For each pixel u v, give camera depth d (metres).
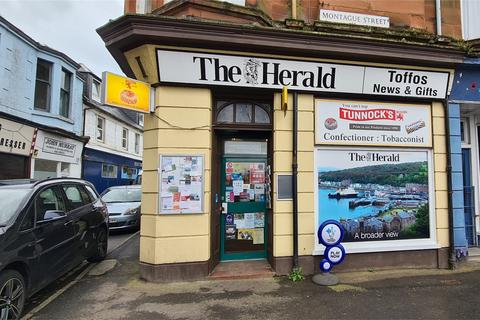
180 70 5.62
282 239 5.92
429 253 6.40
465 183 7.61
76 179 6.68
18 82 11.30
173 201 5.59
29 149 11.75
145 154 5.84
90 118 16.84
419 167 6.56
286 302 4.75
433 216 6.52
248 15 5.95
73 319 4.29
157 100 5.69
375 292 5.11
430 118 6.62
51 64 13.20
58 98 13.43
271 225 6.19
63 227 5.32
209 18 5.85
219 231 6.43
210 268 5.82
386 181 6.41
